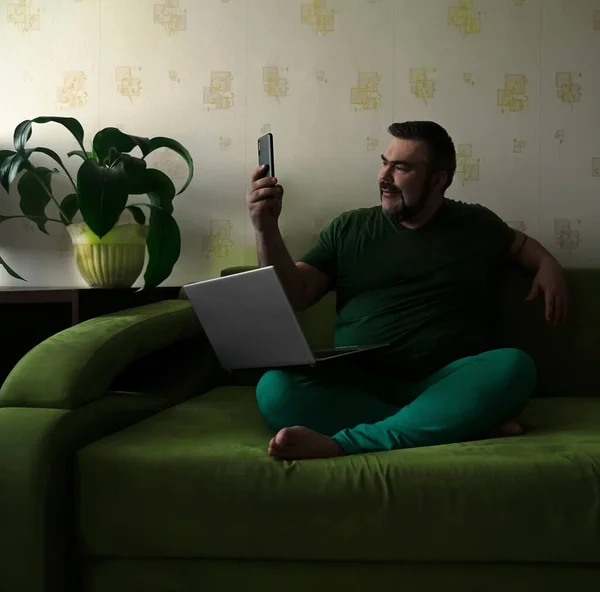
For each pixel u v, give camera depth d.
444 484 0.96
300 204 1.95
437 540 0.95
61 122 1.70
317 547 0.96
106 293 1.60
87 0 1.97
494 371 1.15
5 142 1.99
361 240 1.53
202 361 1.73
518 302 1.67
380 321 1.45
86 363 1.13
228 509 0.97
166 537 0.98
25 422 1.01
